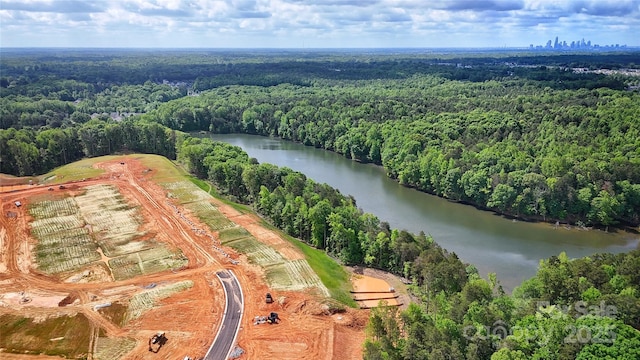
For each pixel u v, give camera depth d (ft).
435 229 474.90
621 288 265.13
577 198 490.08
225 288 328.49
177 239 405.80
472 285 264.93
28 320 287.48
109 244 394.93
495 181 524.93
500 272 383.24
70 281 337.52
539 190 498.28
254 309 303.27
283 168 532.73
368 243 382.42
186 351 261.03
